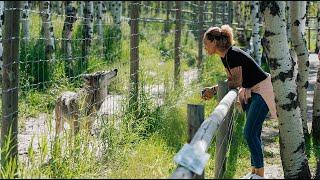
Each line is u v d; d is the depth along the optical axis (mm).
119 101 8273
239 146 7801
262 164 6016
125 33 22406
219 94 6656
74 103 7254
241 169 6977
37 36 16250
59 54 14930
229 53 5984
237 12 35938
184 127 8219
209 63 16047
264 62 20438
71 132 6383
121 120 7371
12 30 4961
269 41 5980
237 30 27922
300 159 6211
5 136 5012
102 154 6395
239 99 6371
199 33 15016
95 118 7234
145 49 18219
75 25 18891
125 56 16859
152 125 7879
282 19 5941
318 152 8312
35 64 11930
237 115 8938
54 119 7621
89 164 5898
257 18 18625
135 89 8461
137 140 7008
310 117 11570
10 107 5027
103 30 20328
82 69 12289
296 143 6172
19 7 4965
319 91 8938
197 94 11086
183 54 16281
